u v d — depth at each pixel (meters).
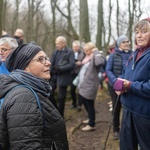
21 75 1.62
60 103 5.36
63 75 5.27
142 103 2.48
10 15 12.35
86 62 4.98
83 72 4.87
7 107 1.49
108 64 4.15
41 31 17.02
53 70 5.31
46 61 1.74
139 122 2.53
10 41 2.82
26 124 1.44
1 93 1.59
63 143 1.73
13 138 1.43
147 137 2.53
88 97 4.69
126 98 2.63
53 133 1.63
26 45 1.73
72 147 4.09
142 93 2.44
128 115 2.64
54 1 11.51
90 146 4.12
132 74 2.61
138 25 2.55
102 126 5.18
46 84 1.71
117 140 4.23
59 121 1.67
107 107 6.81
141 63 2.52
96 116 5.98
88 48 5.11
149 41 2.53
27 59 1.68
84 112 6.22
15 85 1.58
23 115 1.45
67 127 5.12
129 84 2.51
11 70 1.77
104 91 8.54
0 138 1.53
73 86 6.36
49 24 15.27
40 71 1.71
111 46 6.70
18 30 5.00
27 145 1.41
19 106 1.47
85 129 4.84
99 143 4.22
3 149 1.56
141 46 2.55
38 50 1.71
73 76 6.33
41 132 1.51
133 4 5.18
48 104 1.64
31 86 1.59
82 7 9.62
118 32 7.04
